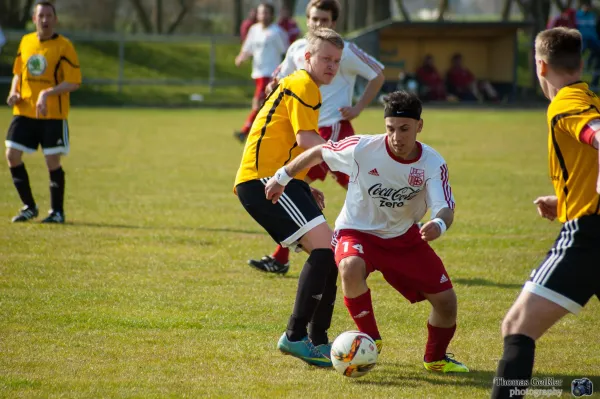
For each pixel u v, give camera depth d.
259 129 18.67
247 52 64.81
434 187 15.64
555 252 13.23
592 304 22.23
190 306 21.39
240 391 15.24
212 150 60.19
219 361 17.09
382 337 19.08
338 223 16.98
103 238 29.84
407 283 16.52
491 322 20.41
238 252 28.20
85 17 160.12
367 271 16.45
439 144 65.19
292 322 16.86
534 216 35.91
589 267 12.83
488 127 79.94
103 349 17.69
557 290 12.85
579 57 13.60
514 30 109.06
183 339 18.58
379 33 106.75
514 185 44.81
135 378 15.86
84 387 15.25
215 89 117.19
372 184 16.03
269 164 18.48
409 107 15.03
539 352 18.02
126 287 23.17
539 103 109.38
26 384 15.33
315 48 18.28
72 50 31.58
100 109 98.44
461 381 16.05
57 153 31.91
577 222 13.08
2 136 62.75
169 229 31.92
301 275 17.05
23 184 32.38
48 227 31.55
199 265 26.19
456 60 108.62
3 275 24.11
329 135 27.92
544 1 143.38
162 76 120.69
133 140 65.94
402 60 109.88
